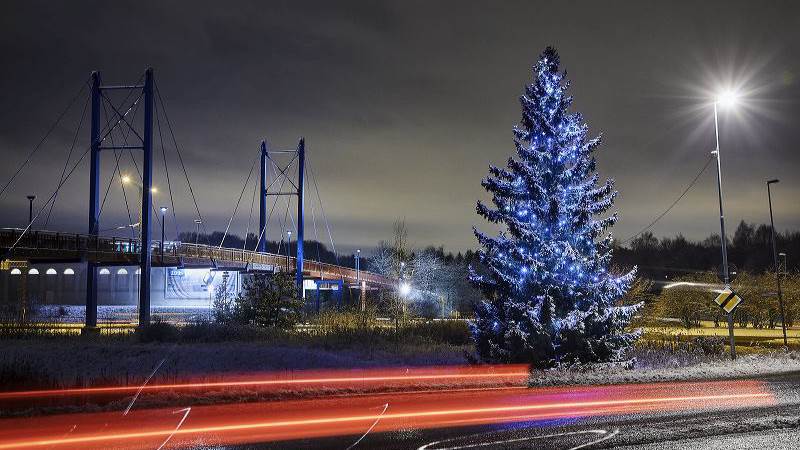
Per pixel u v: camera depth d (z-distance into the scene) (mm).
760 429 12039
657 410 14234
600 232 22031
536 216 22125
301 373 20766
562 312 21609
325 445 10984
